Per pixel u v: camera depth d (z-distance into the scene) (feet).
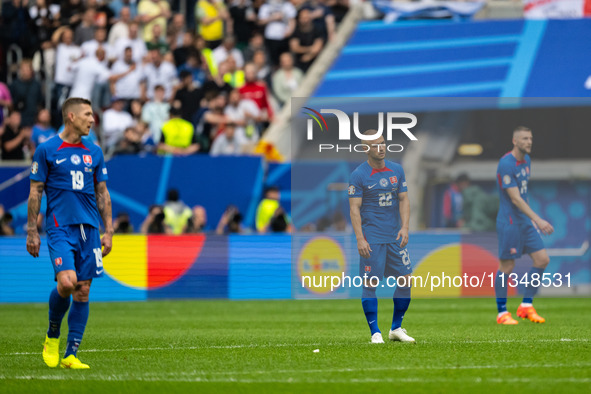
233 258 187.32
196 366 75.97
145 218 200.13
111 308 163.94
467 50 230.89
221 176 201.16
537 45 230.27
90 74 223.71
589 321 128.67
